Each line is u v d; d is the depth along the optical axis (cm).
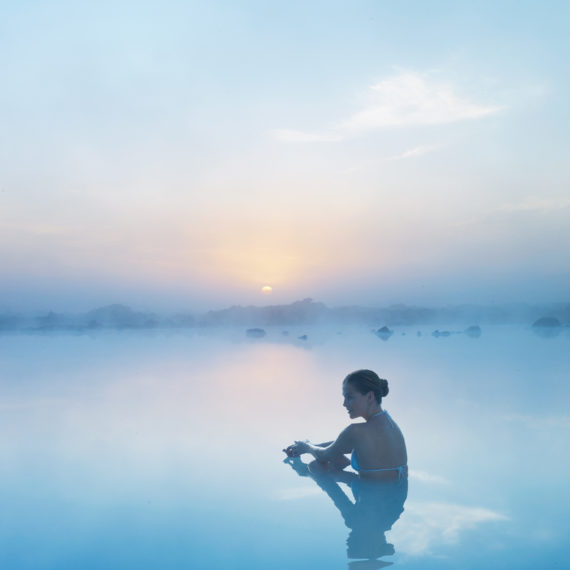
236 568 184
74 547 207
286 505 252
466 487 269
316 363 855
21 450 357
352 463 297
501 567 182
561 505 242
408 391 557
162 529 224
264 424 427
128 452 351
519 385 584
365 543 205
